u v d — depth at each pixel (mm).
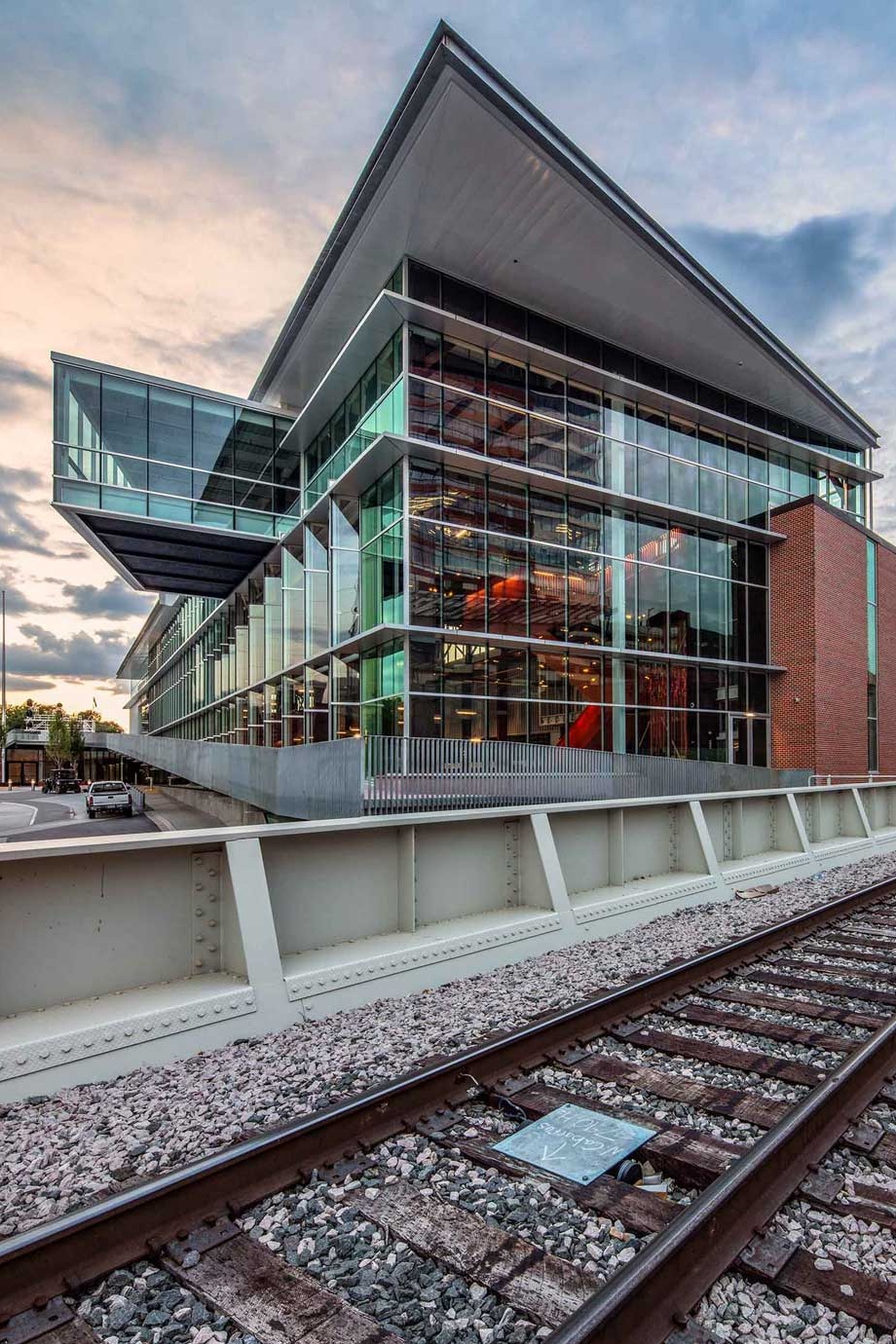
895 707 32281
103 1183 3191
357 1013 5316
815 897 9688
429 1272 2609
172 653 53188
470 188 17922
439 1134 3545
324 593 25312
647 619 24500
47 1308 2436
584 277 21234
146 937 5027
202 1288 2502
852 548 29688
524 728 21203
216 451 26469
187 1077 4258
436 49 14930
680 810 9945
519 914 7195
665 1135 3520
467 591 20453
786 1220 2826
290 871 5820
